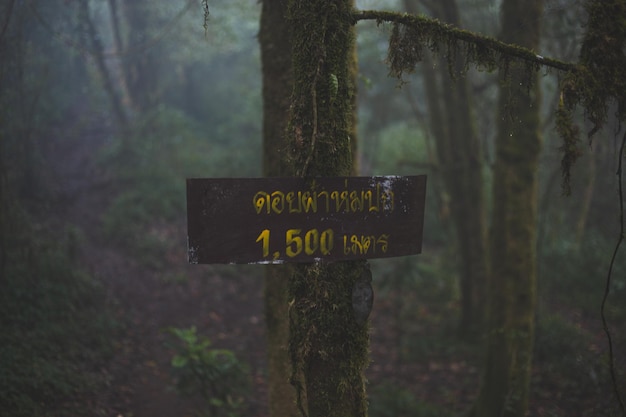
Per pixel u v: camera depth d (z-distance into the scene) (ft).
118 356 22.65
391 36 7.47
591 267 31.50
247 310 30.76
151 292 30.01
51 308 22.63
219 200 6.51
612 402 15.40
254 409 20.24
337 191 6.86
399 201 7.17
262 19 13.37
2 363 17.53
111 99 44.80
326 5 6.85
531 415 18.62
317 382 6.90
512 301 17.69
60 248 28.12
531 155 18.01
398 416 20.25
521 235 17.83
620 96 7.16
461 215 28.48
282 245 6.69
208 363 17.57
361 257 6.98
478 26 31.01
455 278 34.78
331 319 6.88
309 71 6.86
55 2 36.73
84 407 17.93
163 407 19.48
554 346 23.06
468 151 28.02
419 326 30.14
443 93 28.09
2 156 24.91
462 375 24.32
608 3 7.10
